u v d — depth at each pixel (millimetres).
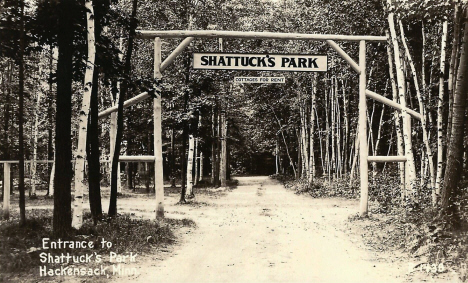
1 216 12125
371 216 13617
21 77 9445
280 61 13664
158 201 13391
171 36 13391
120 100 12180
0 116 22734
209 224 13562
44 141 30562
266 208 18656
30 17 9695
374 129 30000
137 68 23719
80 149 9531
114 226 10273
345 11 19828
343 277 6930
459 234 8172
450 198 8789
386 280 6676
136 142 31844
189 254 8875
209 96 21984
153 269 7422
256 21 27328
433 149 14414
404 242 9039
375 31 18828
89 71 9523
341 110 31594
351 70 22688
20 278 6355
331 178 30719
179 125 21422
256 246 9789
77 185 9516
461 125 8914
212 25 25172
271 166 74812
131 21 11711
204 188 34469
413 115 13219
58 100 9180
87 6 9367
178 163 48531
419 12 10633
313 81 27344
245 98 37969
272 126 44000
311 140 27562
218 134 35031
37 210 14531
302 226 12961
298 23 25859
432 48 14516
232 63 13633
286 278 6895
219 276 7016
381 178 20344
